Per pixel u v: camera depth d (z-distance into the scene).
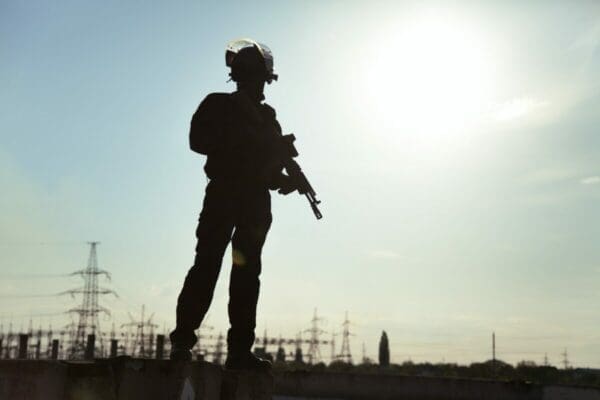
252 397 6.73
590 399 25.59
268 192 6.96
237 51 6.95
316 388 28.42
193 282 6.42
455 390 26.83
